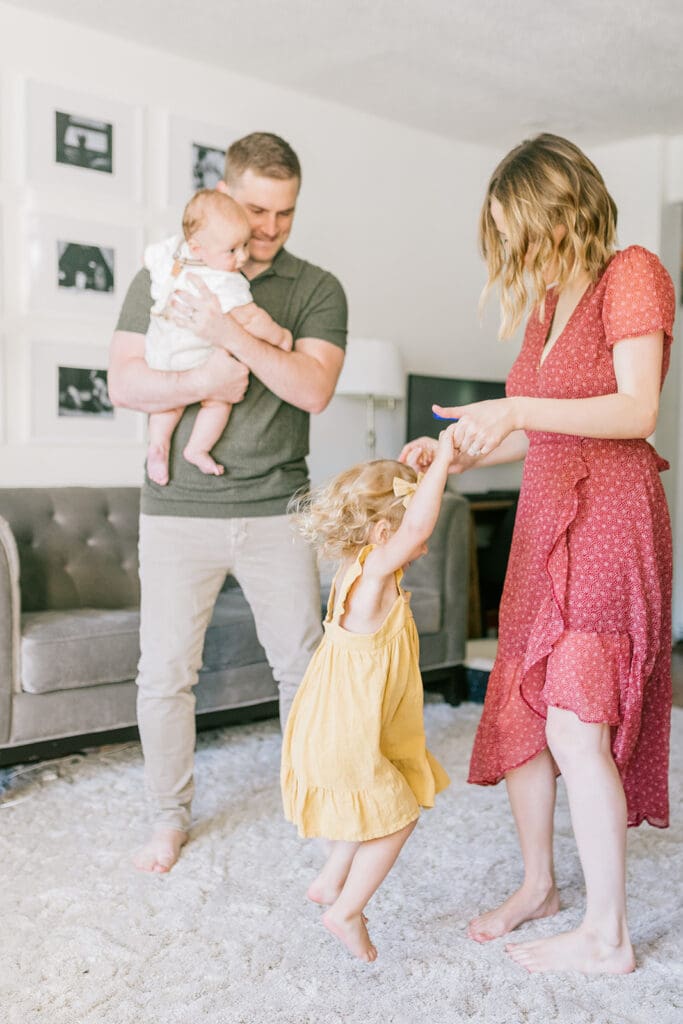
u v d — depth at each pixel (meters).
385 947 1.81
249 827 2.40
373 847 1.71
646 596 1.72
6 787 2.67
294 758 1.78
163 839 2.20
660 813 1.89
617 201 5.31
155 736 2.22
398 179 4.83
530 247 1.74
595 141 5.21
